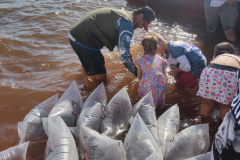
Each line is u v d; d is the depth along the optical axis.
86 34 3.67
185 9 7.21
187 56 3.65
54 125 2.68
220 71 2.91
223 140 1.99
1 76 4.07
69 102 3.20
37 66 4.46
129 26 3.52
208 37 5.95
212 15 5.87
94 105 3.12
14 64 4.44
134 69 3.65
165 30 6.32
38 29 5.83
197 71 3.69
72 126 3.10
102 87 3.43
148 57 3.48
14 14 6.61
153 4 7.89
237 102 1.91
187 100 3.72
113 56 4.88
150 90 3.40
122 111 3.14
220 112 3.24
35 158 2.64
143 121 2.84
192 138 2.68
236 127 1.86
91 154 2.48
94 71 3.97
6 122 3.16
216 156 2.09
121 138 2.97
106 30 3.63
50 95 3.71
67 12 6.99
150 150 2.51
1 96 3.60
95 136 2.57
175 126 2.98
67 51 5.05
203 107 3.31
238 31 6.16
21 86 3.85
